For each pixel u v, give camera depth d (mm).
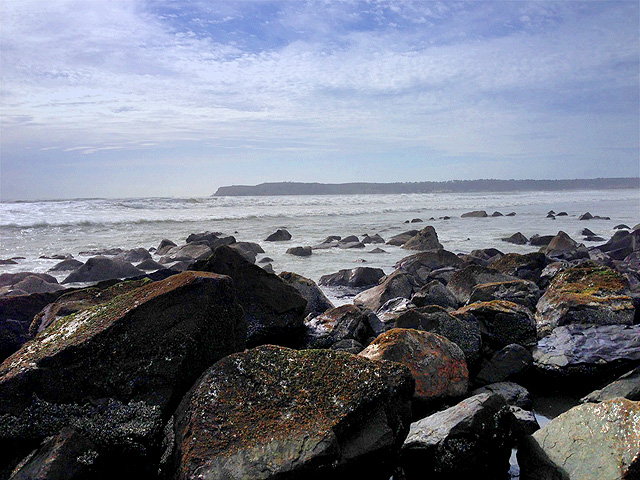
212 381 4281
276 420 3984
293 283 10664
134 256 20375
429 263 17547
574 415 4863
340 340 8086
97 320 4891
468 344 7754
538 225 36281
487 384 7152
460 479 4637
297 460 3643
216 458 3664
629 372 6566
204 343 4797
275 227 34625
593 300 8586
